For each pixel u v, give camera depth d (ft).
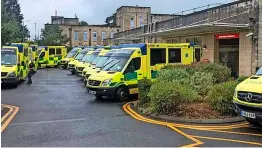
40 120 32.48
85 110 38.27
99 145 23.80
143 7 191.93
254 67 63.98
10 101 45.06
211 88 35.83
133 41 138.41
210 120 31.27
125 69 46.98
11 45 72.08
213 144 24.07
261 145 23.86
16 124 30.60
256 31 63.16
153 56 51.01
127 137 26.03
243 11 66.08
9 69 62.18
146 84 39.50
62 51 134.72
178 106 34.17
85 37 201.98
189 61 56.49
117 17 206.18
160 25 106.01
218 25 62.13
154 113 34.53
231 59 72.54
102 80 45.50
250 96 26.91
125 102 44.80
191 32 79.97
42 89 59.82
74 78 83.71
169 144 24.06
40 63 129.08
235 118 31.94
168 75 41.39
